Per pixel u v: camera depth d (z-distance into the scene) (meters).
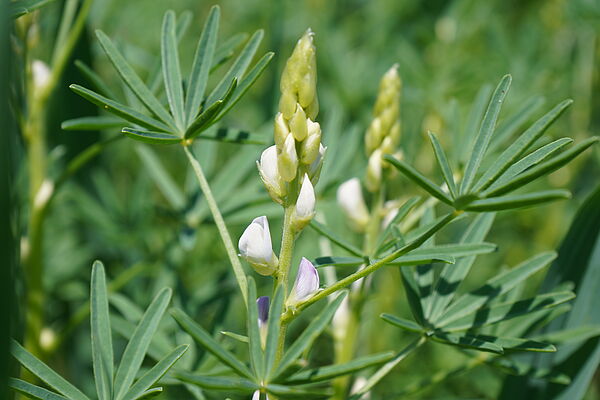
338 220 0.64
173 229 0.69
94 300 0.42
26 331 0.53
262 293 0.59
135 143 0.71
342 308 0.49
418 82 0.75
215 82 0.86
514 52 0.81
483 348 0.42
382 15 0.95
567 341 0.47
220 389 0.38
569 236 0.48
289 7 0.93
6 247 0.38
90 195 0.66
